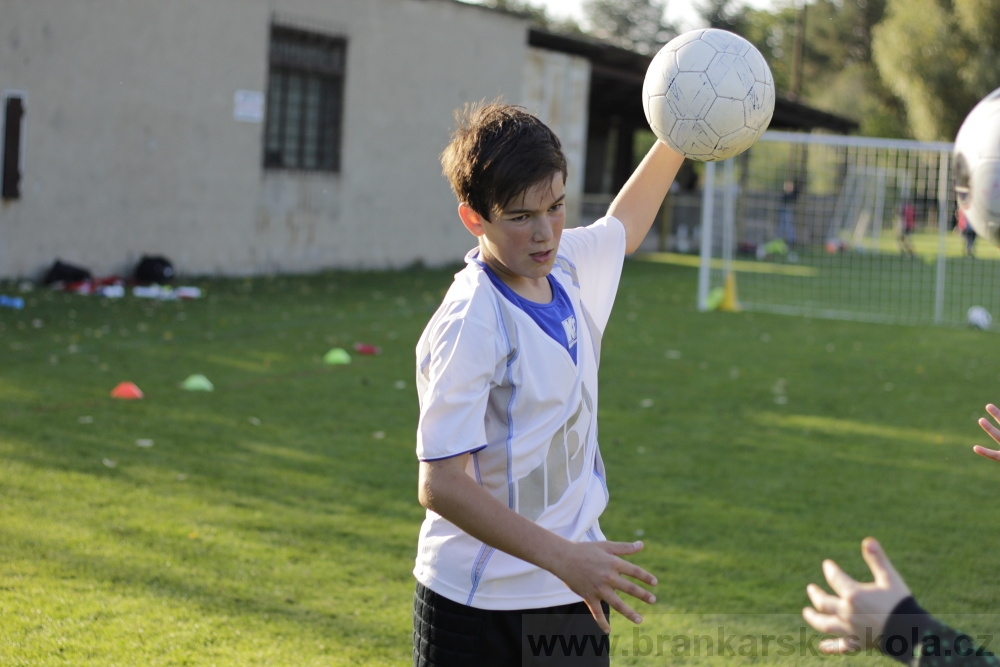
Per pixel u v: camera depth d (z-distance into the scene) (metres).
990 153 2.38
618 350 10.49
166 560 4.28
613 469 6.05
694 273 20.69
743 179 28.38
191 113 14.21
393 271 17.44
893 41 37.56
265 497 5.20
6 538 4.41
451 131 2.16
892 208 34.94
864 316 14.93
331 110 16.50
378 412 7.22
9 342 8.95
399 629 3.74
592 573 1.84
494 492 2.08
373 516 4.98
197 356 8.92
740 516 5.23
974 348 11.73
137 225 13.72
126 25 13.24
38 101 12.38
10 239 12.27
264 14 15.02
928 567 4.53
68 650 3.45
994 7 35.16
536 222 1.96
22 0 12.05
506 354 2.03
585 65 21.89
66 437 6.07
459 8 18.36
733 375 9.30
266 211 15.48
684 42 2.52
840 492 5.71
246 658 3.46
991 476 6.13
